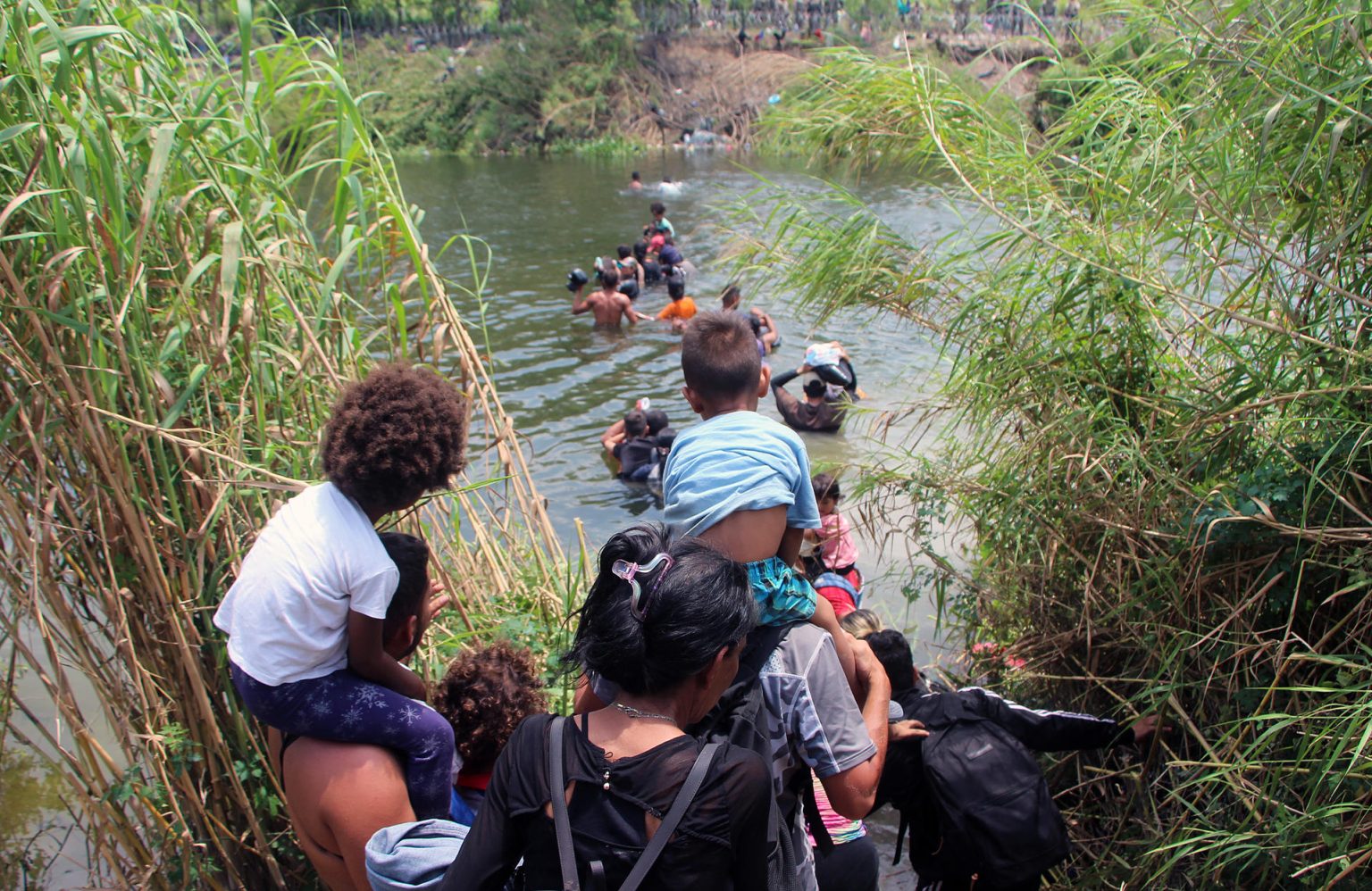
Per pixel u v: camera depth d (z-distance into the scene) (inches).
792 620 94.8
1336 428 129.4
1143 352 159.3
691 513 92.6
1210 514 136.1
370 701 97.3
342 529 95.4
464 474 175.3
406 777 99.5
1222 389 141.8
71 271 113.4
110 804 124.8
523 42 1309.1
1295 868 116.5
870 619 142.8
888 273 187.8
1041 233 162.9
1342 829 110.5
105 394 114.6
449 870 72.2
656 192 916.0
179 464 121.3
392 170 158.7
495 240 706.8
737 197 216.1
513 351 446.9
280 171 138.7
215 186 124.8
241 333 127.6
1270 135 132.6
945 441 198.7
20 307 109.7
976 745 128.1
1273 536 130.6
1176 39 153.9
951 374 178.7
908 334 445.1
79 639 122.4
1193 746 144.9
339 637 96.1
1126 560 155.0
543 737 72.7
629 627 71.1
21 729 182.5
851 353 426.9
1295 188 137.3
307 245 143.5
